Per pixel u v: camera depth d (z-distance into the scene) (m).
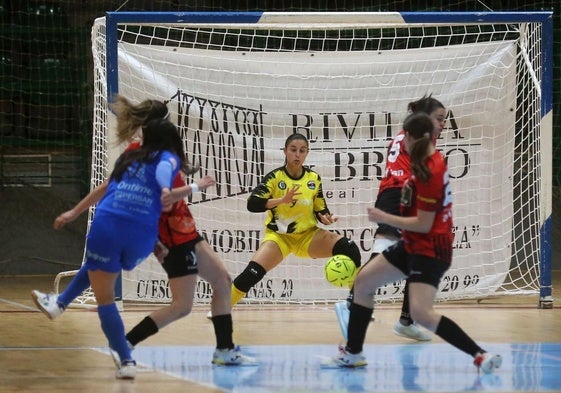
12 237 40.84
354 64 29.92
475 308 27.75
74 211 16.72
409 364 17.86
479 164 30.11
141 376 16.36
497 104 30.06
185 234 16.70
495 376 16.42
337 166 29.89
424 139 15.84
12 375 16.34
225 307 17.64
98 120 28.27
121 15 25.92
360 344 17.34
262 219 29.70
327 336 21.97
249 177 29.66
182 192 15.34
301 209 23.84
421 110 18.50
